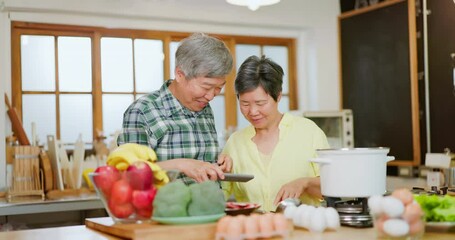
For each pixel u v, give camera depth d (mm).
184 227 1448
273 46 4582
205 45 1865
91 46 3977
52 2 3688
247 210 1699
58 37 3893
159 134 2010
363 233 1474
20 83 3793
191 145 2076
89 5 3781
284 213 1574
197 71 1861
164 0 4000
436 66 3604
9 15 3713
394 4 3891
